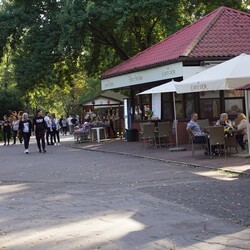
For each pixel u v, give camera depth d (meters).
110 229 7.79
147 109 27.09
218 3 34.31
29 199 10.97
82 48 33.09
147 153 20.12
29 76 33.47
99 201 10.29
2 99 55.06
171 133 23.14
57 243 7.10
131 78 26.67
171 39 27.41
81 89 67.81
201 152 18.73
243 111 23.19
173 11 31.83
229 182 11.67
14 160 20.97
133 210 9.15
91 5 30.36
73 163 18.33
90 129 31.34
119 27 30.66
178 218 8.27
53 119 31.42
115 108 34.62
